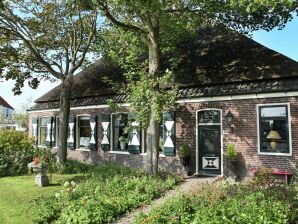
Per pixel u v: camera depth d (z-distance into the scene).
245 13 14.82
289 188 10.02
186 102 16.19
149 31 14.56
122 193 11.11
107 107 20.06
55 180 14.89
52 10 18.33
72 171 17.42
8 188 13.49
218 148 15.26
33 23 18.19
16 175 16.98
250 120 14.16
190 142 15.98
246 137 14.23
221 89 15.05
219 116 15.24
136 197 10.76
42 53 19.80
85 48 19.03
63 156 18.91
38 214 9.52
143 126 14.52
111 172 15.12
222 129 14.96
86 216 8.87
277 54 15.20
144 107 14.07
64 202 10.09
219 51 17.47
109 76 21.70
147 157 14.75
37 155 18.11
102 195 10.53
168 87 16.69
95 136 20.69
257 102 14.01
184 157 15.70
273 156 13.51
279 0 9.39
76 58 19.83
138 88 13.75
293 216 7.83
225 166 14.84
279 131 13.48
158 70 14.73
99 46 19.47
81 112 21.77
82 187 11.67
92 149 20.83
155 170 14.55
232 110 14.70
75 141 22.12
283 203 8.30
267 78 13.94
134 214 9.56
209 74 16.09
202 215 8.07
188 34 16.19
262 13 14.77
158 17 13.87
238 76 14.89
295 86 13.02
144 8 12.33
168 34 15.65
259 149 13.87
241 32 16.11
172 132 16.58
